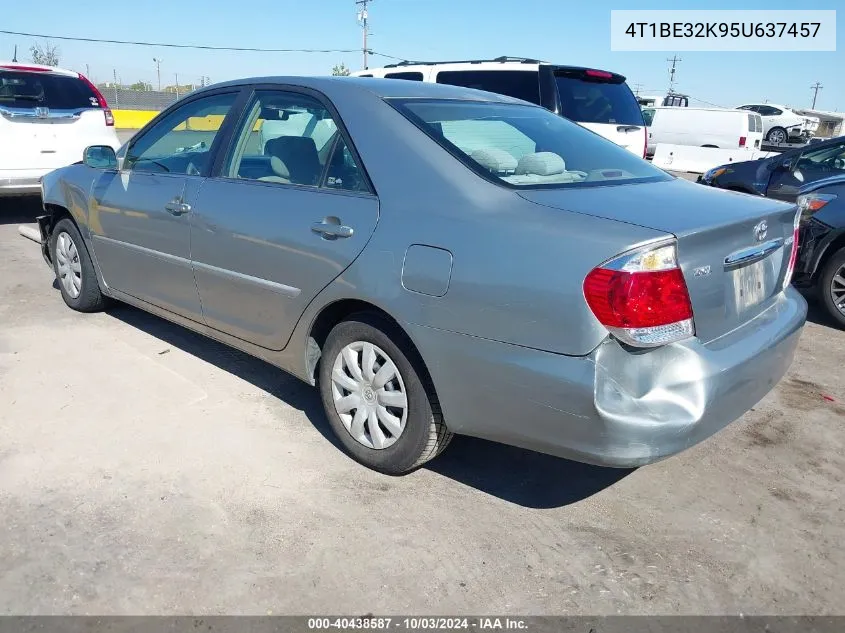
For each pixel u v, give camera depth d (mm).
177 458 3332
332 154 3303
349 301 3168
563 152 3383
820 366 4828
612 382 2463
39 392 3953
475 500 3104
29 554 2645
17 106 8438
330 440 3559
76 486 3074
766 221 2904
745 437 3756
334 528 2865
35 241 7824
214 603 2447
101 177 4676
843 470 3449
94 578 2537
